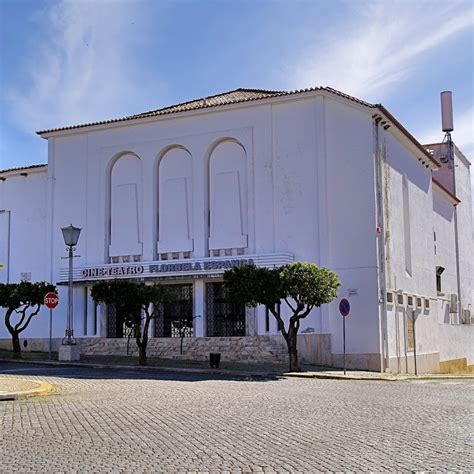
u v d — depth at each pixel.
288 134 31.78
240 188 32.66
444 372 41.78
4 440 10.00
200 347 31.31
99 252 35.16
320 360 29.89
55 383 19.22
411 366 34.25
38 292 31.12
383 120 31.55
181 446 9.50
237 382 21.06
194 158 33.62
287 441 9.96
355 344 29.80
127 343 32.06
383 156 32.00
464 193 53.03
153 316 29.06
